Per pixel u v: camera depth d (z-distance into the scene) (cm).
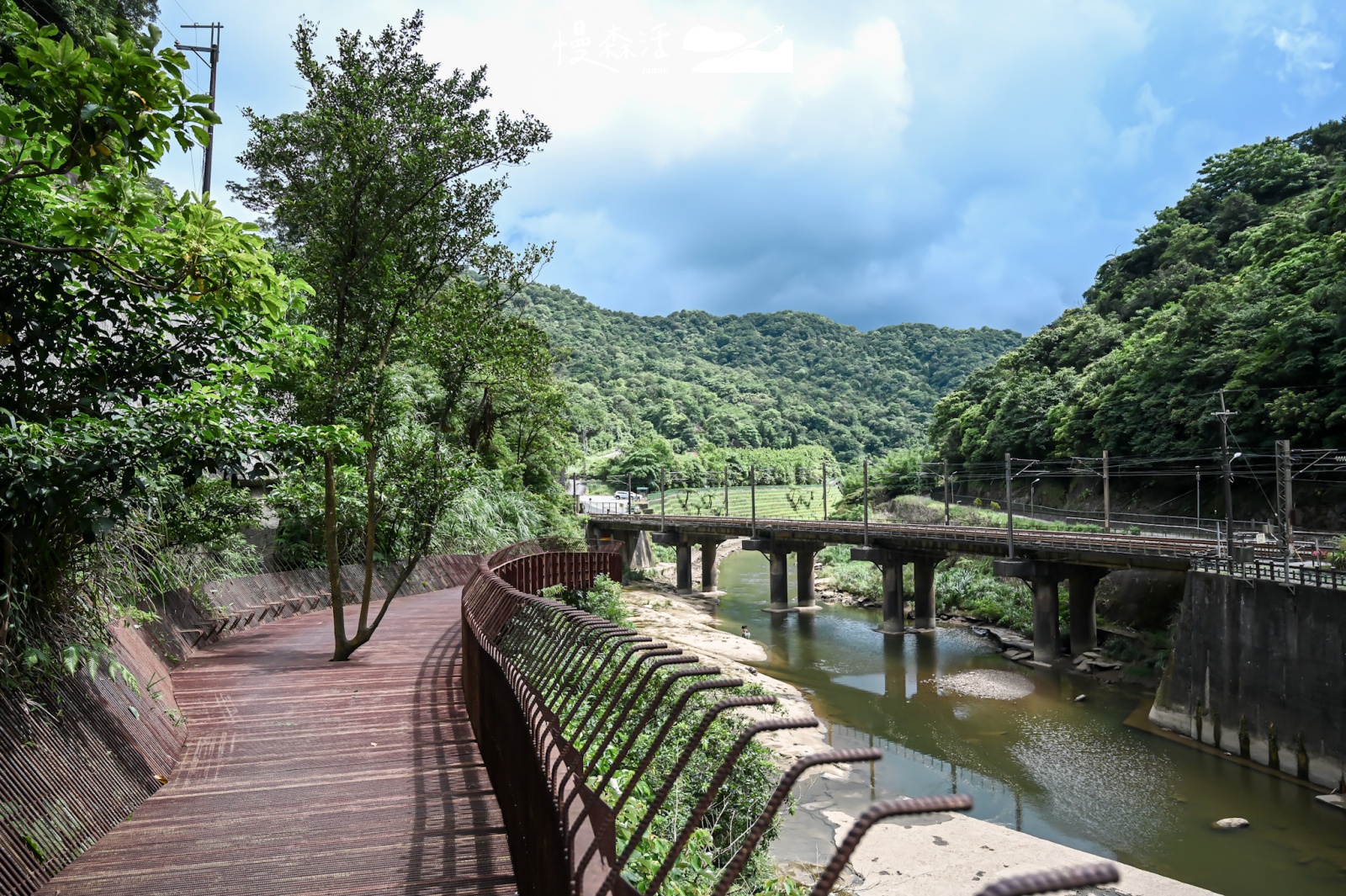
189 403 561
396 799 555
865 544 4072
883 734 2286
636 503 8969
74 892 417
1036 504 5862
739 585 6031
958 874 1323
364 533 1919
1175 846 1539
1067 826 1636
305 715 773
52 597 545
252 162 1136
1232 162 6969
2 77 370
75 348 564
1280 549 2522
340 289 1095
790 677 2973
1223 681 2084
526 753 398
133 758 575
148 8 2359
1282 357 3838
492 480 2889
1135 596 3366
